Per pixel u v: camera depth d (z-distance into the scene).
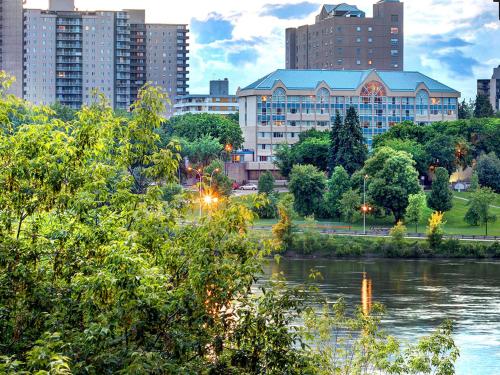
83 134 33.78
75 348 28.08
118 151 35.09
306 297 32.53
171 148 35.94
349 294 124.62
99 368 27.81
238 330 30.56
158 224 32.91
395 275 149.88
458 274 152.00
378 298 120.19
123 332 29.20
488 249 181.12
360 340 51.38
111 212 33.53
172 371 27.58
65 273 31.62
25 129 34.12
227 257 32.03
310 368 30.98
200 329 30.03
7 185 32.22
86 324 29.28
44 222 33.66
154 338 29.42
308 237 179.75
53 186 32.47
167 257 32.44
